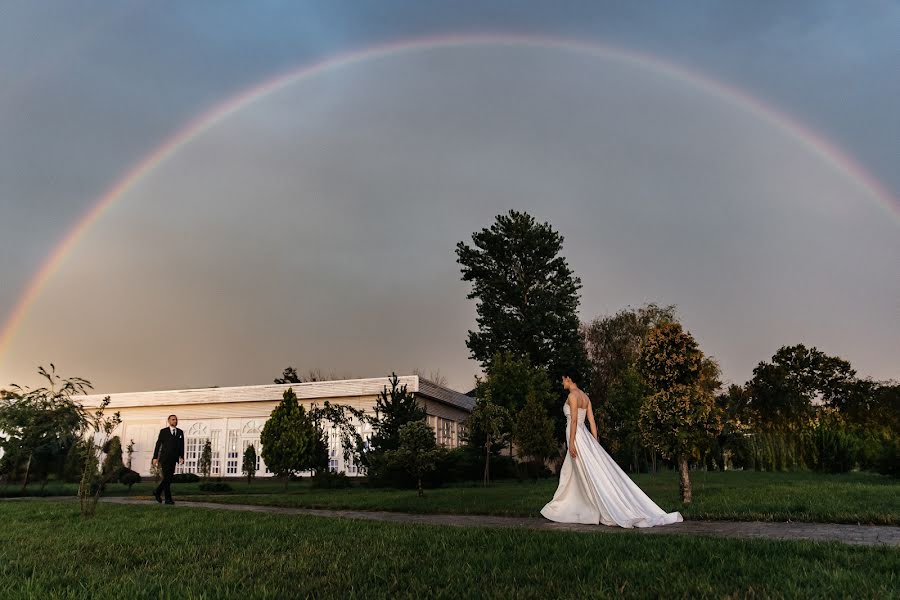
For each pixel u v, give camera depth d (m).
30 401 17.03
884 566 4.27
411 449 14.03
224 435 31.02
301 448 19.67
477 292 38.22
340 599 3.68
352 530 6.85
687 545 5.23
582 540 5.61
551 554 4.97
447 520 8.30
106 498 14.31
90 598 3.88
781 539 5.67
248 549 5.61
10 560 5.27
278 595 3.77
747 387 45.59
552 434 22.81
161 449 12.12
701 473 27.12
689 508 8.63
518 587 3.90
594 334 40.62
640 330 38.94
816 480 18.05
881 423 39.78
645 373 10.25
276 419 20.02
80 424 18.05
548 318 35.81
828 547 5.05
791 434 31.31
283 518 8.44
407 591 3.83
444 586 4.00
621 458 30.30
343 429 22.27
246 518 8.47
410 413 19.94
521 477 22.86
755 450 31.34
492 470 24.00
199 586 4.07
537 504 9.96
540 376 29.36
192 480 27.91
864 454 26.89
